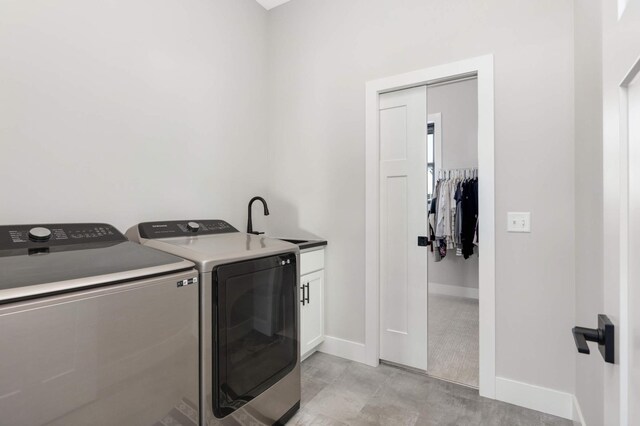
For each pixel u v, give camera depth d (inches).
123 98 68.9
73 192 60.9
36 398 31.3
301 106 103.0
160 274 43.3
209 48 88.9
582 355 58.3
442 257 152.1
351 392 76.8
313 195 101.0
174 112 79.7
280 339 64.2
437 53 79.7
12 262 40.4
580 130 59.2
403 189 88.4
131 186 70.6
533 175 69.1
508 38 71.4
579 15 60.1
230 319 52.8
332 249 97.3
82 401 34.6
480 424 64.9
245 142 101.1
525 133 69.7
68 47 60.1
